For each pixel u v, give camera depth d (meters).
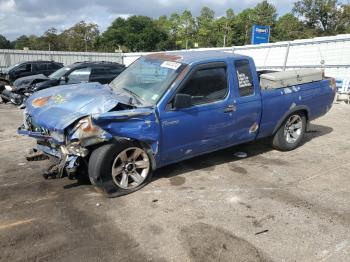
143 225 3.68
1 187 4.60
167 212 3.96
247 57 5.34
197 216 3.88
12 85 12.51
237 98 5.11
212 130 4.92
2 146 6.59
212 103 4.82
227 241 3.40
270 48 17.28
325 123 8.77
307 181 4.92
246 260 3.11
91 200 4.23
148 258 3.13
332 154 6.16
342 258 3.16
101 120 3.96
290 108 5.93
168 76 4.61
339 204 4.22
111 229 3.60
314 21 50.53
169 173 5.10
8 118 9.72
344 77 13.91
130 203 4.16
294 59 16.22
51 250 3.24
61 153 4.16
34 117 4.43
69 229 3.59
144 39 84.44
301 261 3.11
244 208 4.08
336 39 14.12
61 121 3.99
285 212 4.00
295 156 6.03
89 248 3.27
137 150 4.37
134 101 4.46
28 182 4.77
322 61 14.14
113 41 81.62
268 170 5.33
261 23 76.12
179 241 3.39
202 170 5.26
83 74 11.98
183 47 86.75
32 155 4.89
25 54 25.61
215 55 5.10
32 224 3.68
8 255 3.16
